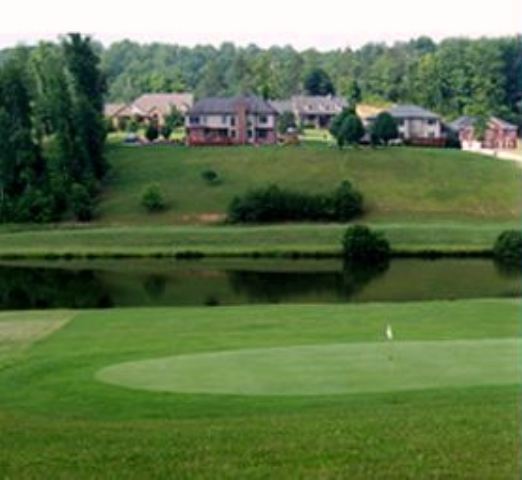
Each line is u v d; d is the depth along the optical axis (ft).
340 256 373.20
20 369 145.07
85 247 390.83
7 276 330.95
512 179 476.13
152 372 133.69
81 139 471.62
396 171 480.23
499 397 111.96
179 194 459.73
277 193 433.48
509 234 366.43
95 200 460.14
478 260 359.66
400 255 370.73
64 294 289.74
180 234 398.21
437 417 100.73
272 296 280.72
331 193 438.81
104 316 211.00
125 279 321.93
